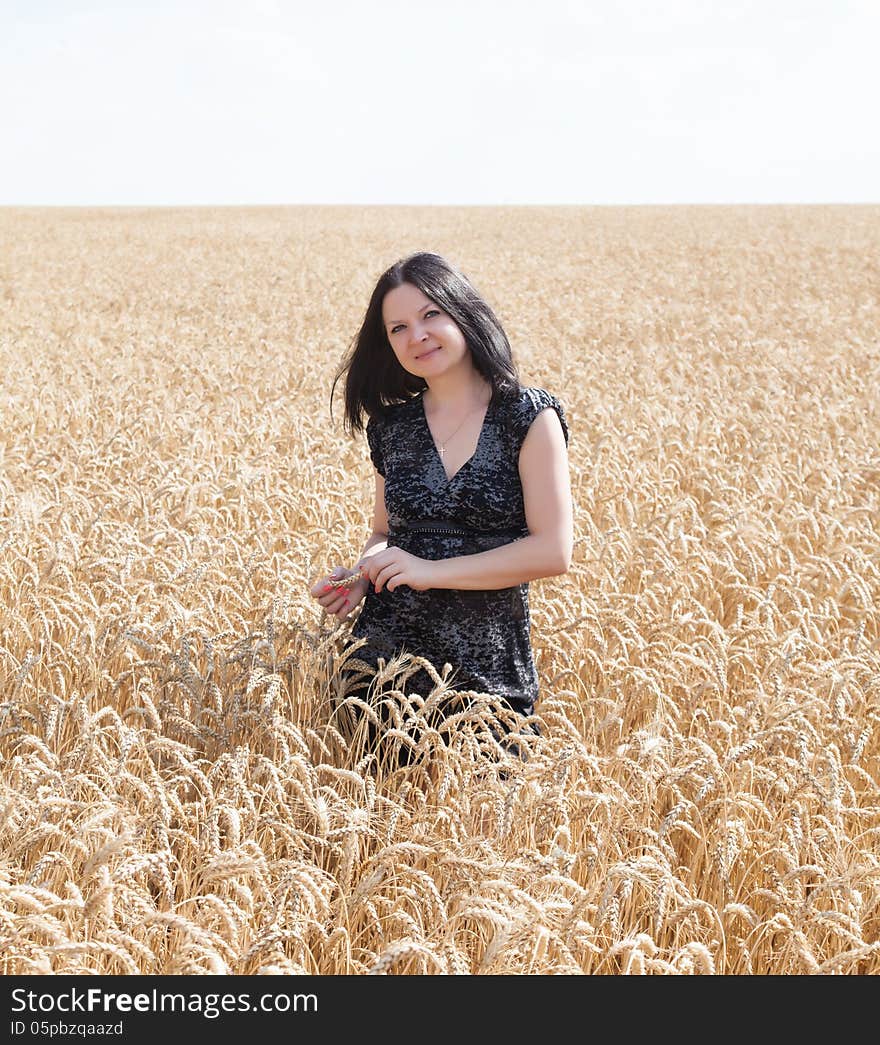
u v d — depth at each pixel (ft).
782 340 50.11
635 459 22.20
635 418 28.73
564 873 8.03
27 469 19.97
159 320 56.13
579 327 51.26
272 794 8.78
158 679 10.82
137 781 8.13
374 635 10.52
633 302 67.05
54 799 7.57
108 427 25.77
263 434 24.76
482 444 10.05
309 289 71.97
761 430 26.11
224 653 10.84
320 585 10.88
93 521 14.94
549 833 9.05
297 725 10.30
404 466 10.39
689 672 11.47
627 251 106.22
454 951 6.98
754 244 111.65
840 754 10.43
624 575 14.58
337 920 7.86
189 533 15.62
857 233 124.47
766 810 8.83
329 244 113.80
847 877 7.75
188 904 7.82
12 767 9.33
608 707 10.72
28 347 42.83
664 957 8.22
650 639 12.38
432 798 8.84
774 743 9.50
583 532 16.88
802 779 8.86
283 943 7.55
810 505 19.35
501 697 10.35
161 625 11.10
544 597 14.48
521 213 175.11
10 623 12.30
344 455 22.34
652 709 11.26
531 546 9.90
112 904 7.16
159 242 115.96
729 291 73.61
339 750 10.11
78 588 13.03
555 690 11.67
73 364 37.47
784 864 8.81
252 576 13.78
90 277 79.61
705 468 21.75
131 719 10.59
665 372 39.11
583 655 11.89
